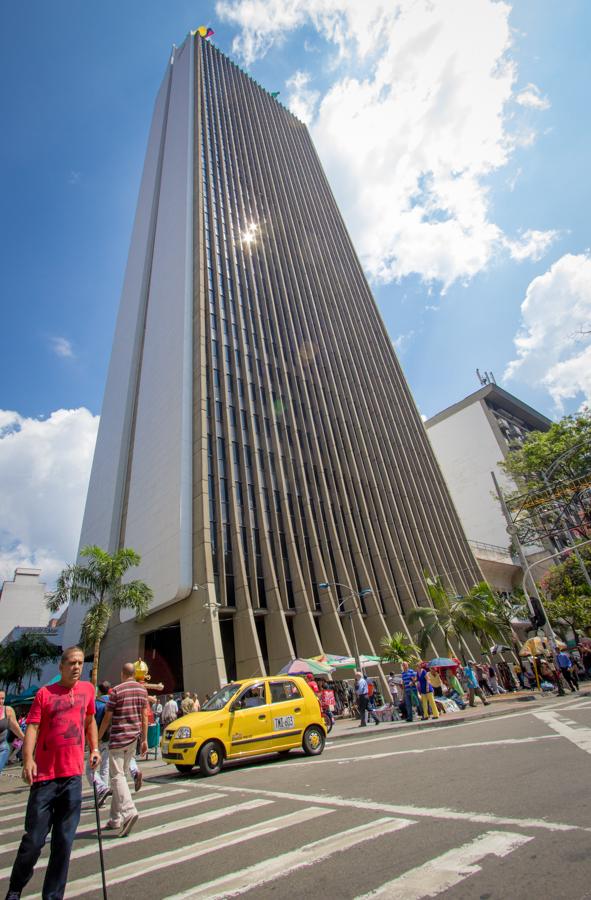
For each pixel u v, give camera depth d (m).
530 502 27.52
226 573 28.30
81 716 4.08
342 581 34.03
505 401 74.38
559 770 5.84
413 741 10.58
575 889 2.83
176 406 32.53
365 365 54.34
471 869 3.30
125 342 49.09
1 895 4.00
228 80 61.81
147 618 30.11
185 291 37.06
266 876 3.67
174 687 31.52
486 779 5.89
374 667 30.80
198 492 28.83
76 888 3.87
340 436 43.97
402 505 46.12
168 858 4.41
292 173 61.88
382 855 3.79
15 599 66.25
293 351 44.50
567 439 36.97
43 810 3.63
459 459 71.38
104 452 46.31
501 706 17.36
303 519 34.91
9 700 26.16
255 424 35.59
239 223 46.94
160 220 49.00
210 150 49.28
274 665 27.39
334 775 7.63
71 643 40.88
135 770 7.95
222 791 7.51
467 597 32.53
